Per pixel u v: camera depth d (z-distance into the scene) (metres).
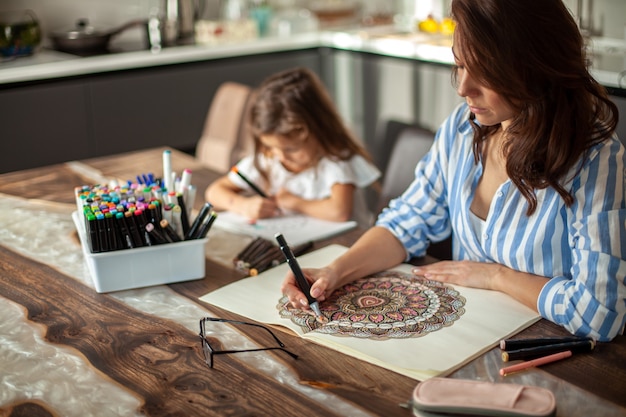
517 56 1.18
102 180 2.05
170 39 3.44
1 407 1.04
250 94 2.62
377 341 1.17
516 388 1.00
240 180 2.02
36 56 3.23
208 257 1.54
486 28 1.17
